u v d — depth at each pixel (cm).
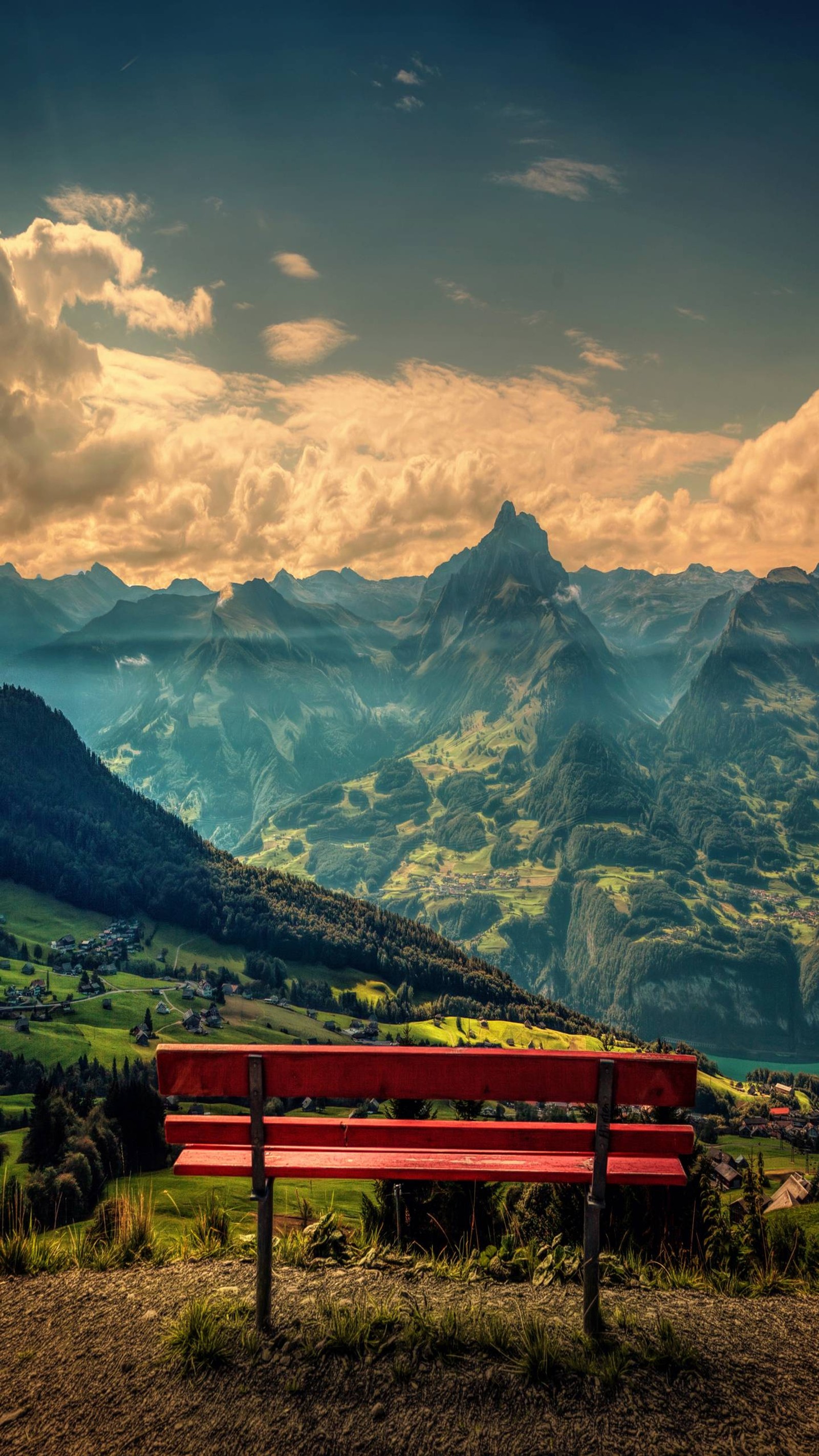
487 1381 595
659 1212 1107
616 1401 580
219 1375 603
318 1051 663
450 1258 828
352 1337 630
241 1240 829
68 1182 5878
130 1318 679
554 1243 834
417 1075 662
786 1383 604
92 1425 560
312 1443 542
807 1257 976
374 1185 1275
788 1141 17738
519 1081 658
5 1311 702
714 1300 732
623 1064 652
